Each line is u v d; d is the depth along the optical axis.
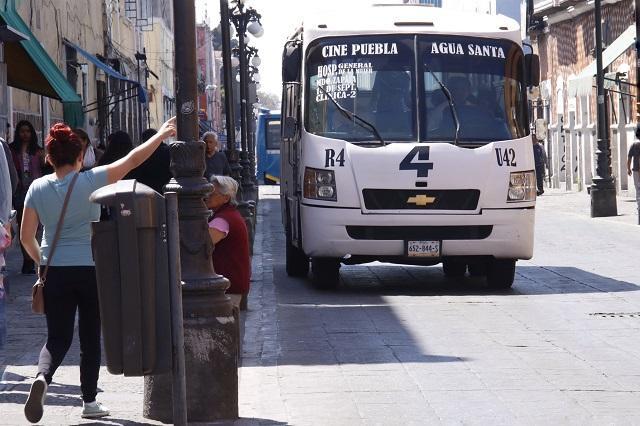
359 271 20.72
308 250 17.03
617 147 45.41
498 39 17.62
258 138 69.94
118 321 7.57
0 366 10.84
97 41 40.50
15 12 23.67
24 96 26.62
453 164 16.73
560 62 56.84
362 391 9.74
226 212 11.12
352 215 16.75
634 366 10.80
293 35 19.88
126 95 48.66
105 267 7.57
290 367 10.92
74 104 25.47
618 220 31.25
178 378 7.59
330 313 14.79
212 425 8.49
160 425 8.41
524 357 11.34
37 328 13.20
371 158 16.75
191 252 8.67
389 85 17.22
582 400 9.31
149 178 13.14
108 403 9.24
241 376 10.49
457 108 17.19
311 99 17.28
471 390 9.74
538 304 15.50
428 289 17.70
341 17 17.66
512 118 17.30
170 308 7.59
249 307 15.44
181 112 8.73
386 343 12.28
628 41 40.84
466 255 16.97
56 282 8.50
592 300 15.84
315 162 16.94
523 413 8.85
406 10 17.88
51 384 9.98
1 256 9.91
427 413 8.88
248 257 11.23
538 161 49.25
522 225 16.97
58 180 8.54
